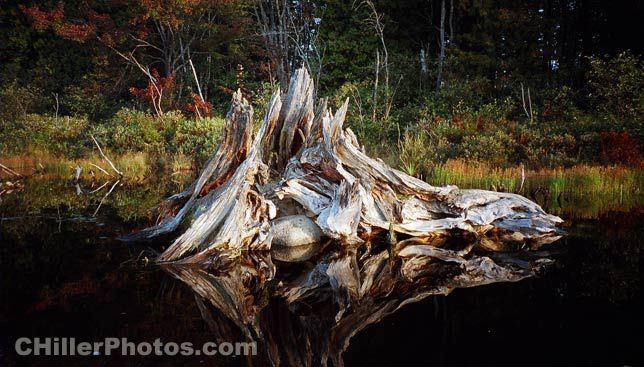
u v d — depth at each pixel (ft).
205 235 25.45
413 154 51.85
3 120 75.92
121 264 23.52
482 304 17.87
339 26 92.53
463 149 53.06
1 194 46.19
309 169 30.40
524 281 20.75
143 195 46.06
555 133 53.01
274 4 102.53
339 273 22.54
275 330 15.89
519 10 76.59
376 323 16.30
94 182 55.01
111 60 96.48
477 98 71.10
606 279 20.66
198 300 18.66
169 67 95.20
